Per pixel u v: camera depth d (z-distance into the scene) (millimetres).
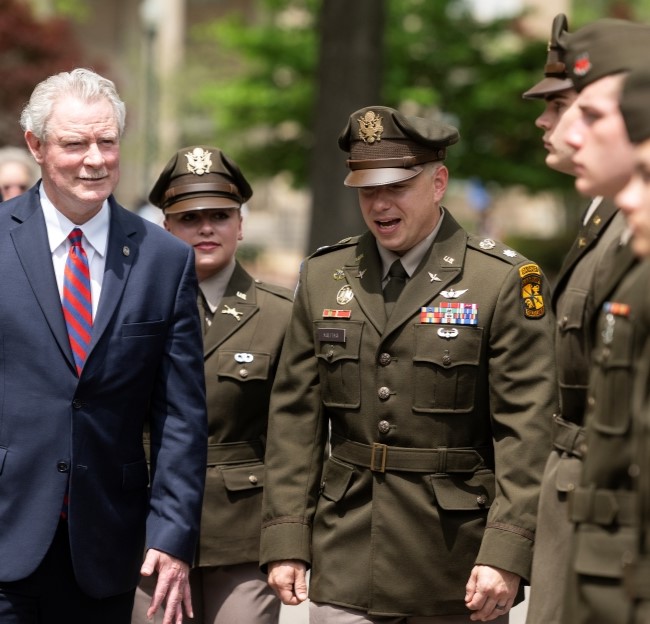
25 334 6203
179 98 35094
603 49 4859
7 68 24375
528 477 6336
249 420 7598
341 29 21000
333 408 6762
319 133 21219
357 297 6730
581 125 4926
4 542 6188
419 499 6527
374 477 6605
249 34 28406
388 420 6586
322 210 21219
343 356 6680
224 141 29141
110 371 6281
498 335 6516
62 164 6137
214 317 7691
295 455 6871
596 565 4648
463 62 28125
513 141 28453
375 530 6574
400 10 28125
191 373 6527
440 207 6891
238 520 7438
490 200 39250
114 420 6352
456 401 6535
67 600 6383
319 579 6707
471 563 6547
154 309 6434
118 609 6520
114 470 6383
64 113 6125
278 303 7805
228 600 7445
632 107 4449
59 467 6207
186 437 6480
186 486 6449
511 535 6258
